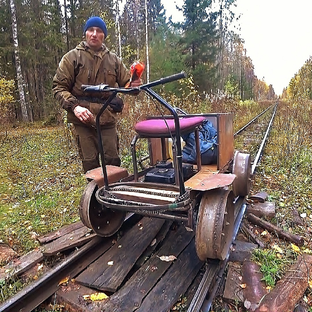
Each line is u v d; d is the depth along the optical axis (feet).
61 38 79.00
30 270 10.21
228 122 12.53
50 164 26.07
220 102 48.88
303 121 34.12
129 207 8.79
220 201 8.59
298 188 17.34
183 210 8.33
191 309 7.33
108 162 13.99
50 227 13.50
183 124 9.53
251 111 81.10
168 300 8.17
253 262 9.65
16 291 8.98
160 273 9.30
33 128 60.80
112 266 9.77
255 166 19.35
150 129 9.57
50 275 8.84
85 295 8.59
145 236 11.32
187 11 73.82
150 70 67.62
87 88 8.67
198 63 73.67
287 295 8.14
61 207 15.74
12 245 12.07
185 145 12.34
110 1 90.43
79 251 10.02
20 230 13.23
